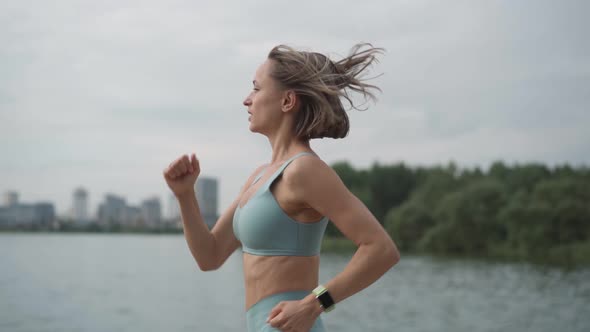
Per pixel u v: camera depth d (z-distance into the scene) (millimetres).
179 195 2545
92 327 23016
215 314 26359
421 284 39375
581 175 73688
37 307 28453
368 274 2061
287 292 2219
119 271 51938
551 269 50219
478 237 67562
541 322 24922
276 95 2346
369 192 92625
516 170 83125
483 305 29859
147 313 26641
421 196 80688
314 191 2131
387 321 24969
